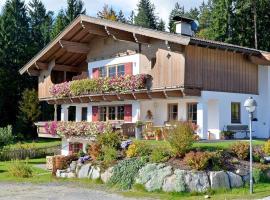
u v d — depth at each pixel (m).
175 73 23.34
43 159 36.75
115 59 28.73
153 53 25.14
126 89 25.89
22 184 20.59
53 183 20.48
